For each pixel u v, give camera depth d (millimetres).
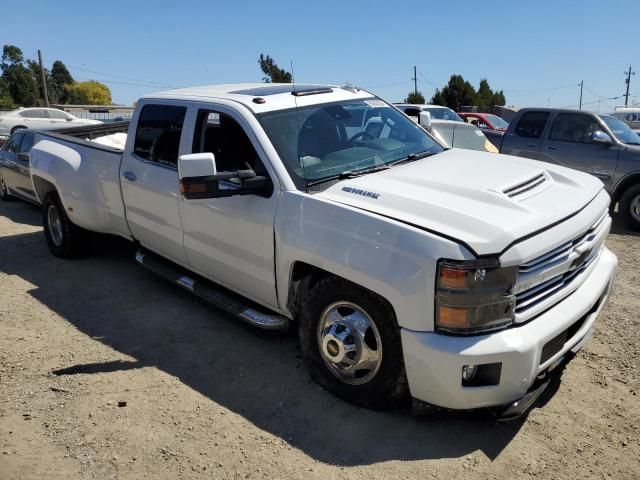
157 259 5371
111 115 44469
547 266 3133
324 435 3307
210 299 4488
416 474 2979
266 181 3836
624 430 3318
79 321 4902
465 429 3336
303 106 4348
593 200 3709
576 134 9578
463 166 3936
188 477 2996
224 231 4184
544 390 3674
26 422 3477
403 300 3033
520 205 3232
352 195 3523
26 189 9227
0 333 4684
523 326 3055
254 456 3145
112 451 3205
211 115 4410
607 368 3996
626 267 6523
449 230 2998
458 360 2906
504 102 59344
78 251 6469
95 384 3891
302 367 4059
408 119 4977
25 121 22453
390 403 3408
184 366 4125
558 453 3127
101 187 5641
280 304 3930
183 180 3619
